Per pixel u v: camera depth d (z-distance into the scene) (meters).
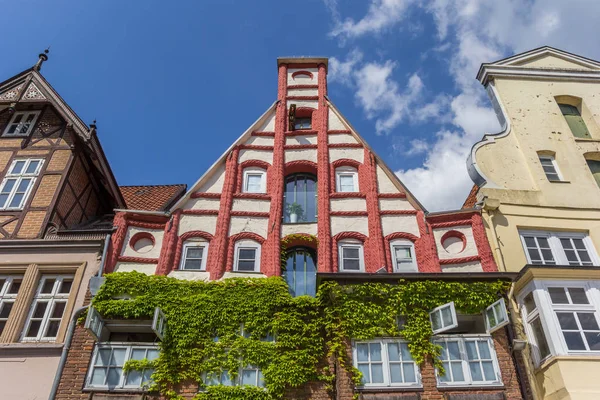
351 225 15.09
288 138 17.50
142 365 11.91
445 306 12.19
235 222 15.02
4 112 17.09
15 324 12.66
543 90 18.44
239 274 13.79
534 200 15.35
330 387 11.74
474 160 16.22
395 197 15.74
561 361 11.27
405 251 14.62
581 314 12.05
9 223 14.32
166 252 14.09
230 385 11.72
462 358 12.00
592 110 18.02
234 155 16.72
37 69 17.56
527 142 16.84
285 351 12.18
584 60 19.53
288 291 13.63
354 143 17.23
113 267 13.67
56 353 12.24
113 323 12.63
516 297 13.05
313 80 19.62
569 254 14.46
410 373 11.79
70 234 14.16
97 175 16.67
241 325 12.60
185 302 12.80
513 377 11.73
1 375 11.88
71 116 16.34
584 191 15.70
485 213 14.94
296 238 14.80
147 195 19.80
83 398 11.50
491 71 18.86
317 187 16.31
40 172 15.47
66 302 13.13
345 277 12.74
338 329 12.27
